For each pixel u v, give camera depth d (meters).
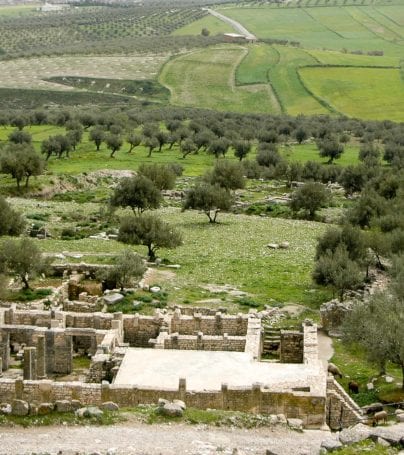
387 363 61.56
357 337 59.91
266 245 104.88
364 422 49.50
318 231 117.12
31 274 77.81
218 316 66.75
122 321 65.56
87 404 48.03
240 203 141.38
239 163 164.25
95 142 199.50
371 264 91.75
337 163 191.50
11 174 148.62
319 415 49.34
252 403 49.38
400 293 70.94
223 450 40.38
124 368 54.47
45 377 59.22
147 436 42.19
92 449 40.09
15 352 63.38
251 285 83.50
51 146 180.75
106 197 145.50
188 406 49.12
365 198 116.81
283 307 74.88
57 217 123.19
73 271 83.69
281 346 64.31
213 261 94.50
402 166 168.50
